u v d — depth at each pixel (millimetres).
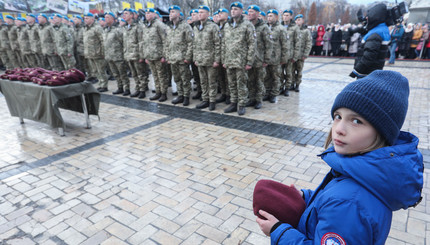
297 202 1028
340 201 777
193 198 2670
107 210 2512
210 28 5211
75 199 2688
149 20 5969
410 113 5145
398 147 758
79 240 2150
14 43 10383
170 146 3926
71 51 8617
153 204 2588
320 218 826
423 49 13078
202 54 5379
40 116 4488
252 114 5367
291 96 6781
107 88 7812
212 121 4996
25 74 4648
